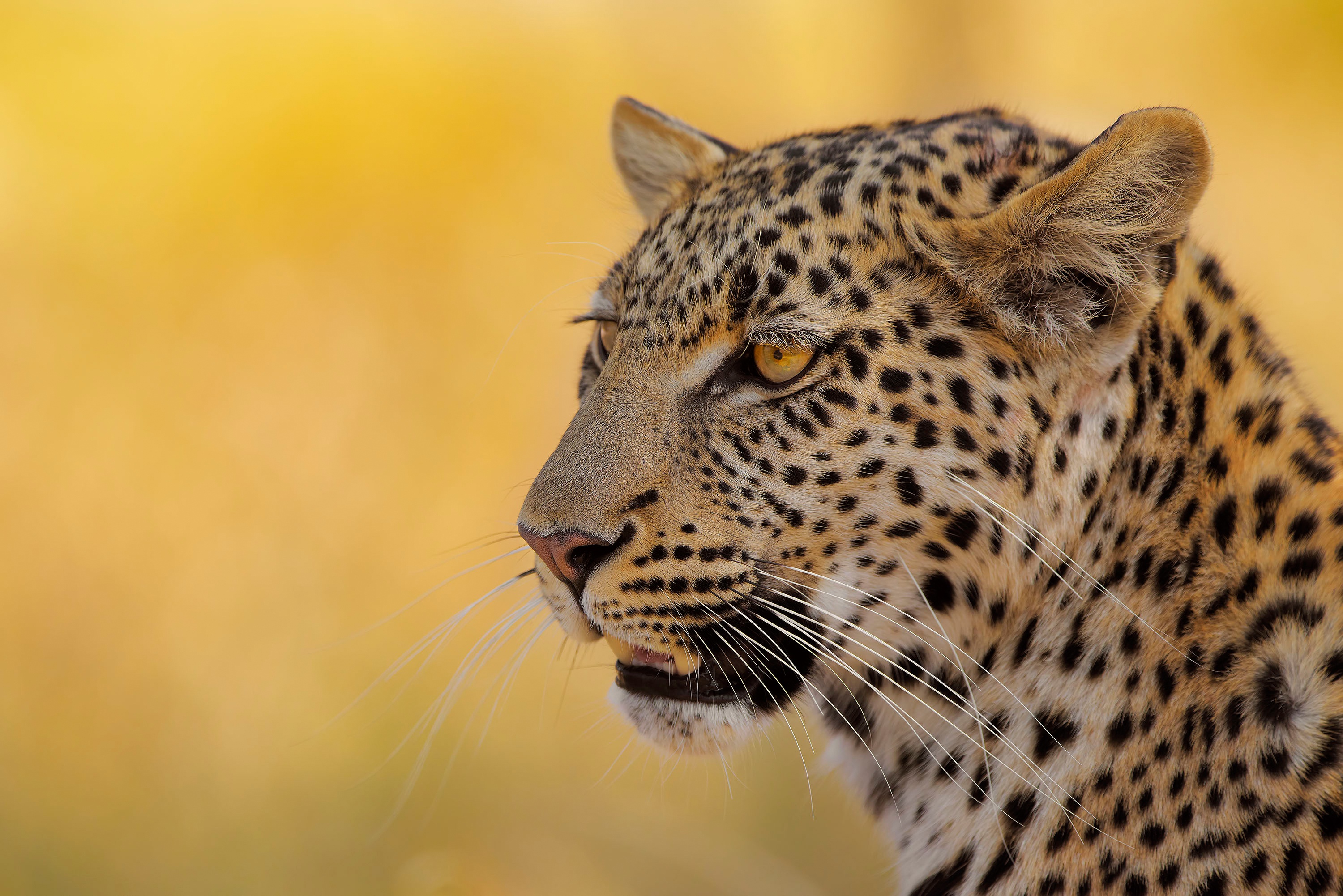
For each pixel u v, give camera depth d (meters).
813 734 12.45
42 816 12.19
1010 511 6.66
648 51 28.39
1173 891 6.32
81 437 17.78
